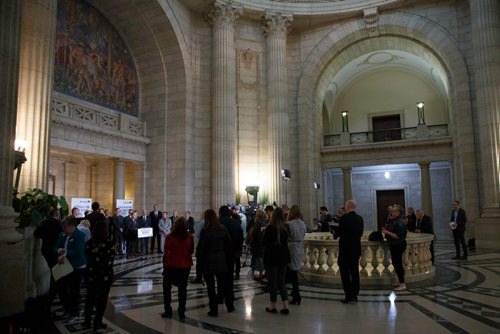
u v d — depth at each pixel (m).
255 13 18.22
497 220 14.05
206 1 16.95
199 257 5.91
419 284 7.99
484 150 14.76
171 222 14.57
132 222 13.14
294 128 19.06
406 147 19.44
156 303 6.73
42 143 9.32
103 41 15.66
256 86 18.31
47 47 9.66
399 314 5.78
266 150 18.03
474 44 15.34
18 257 5.59
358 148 20.17
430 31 17.45
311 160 19.06
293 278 6.54
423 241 8.60
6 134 5.84
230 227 7.14
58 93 13.30
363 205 23.95
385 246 8.16
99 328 5.28
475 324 5.24
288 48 19.69
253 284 8.33
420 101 23.70
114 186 15.71
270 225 6.10
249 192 16.61
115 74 16.14
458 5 17.17
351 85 25.23
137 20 16.05
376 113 24.58
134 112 17.06
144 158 16.95
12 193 6.36
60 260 5.96
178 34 16.44
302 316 5.76
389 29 18.42
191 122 16.95
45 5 9.67
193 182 16.78
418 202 22.75
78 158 17.25
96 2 15.21
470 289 7.46
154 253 14.14
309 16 18.61
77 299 6.04
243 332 5.04
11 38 6.01
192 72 17.25
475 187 15.95
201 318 5.73
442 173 22.34
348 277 6.56
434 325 5.21
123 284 8.41
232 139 16.81
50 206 7.03
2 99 5.82
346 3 18.41
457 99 16.70
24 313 5.43
